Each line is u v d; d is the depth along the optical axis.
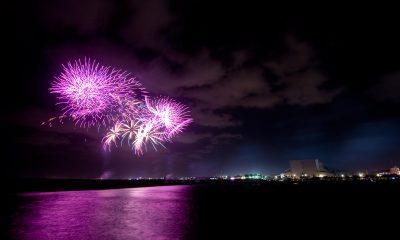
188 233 19.59
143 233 19.03
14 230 19.03
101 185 136.50
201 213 32.00
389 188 108.12
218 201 51.22
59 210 31.25
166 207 38.31
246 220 27.48
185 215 29.67
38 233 18.22
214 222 25.33
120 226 21.58
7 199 45.50
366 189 102.06
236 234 20.31
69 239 16.73
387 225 26.00
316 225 25.59
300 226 24.89
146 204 42.22
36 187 84.12
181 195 70.75
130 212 31.22
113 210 32.81
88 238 17.12
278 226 24.55
